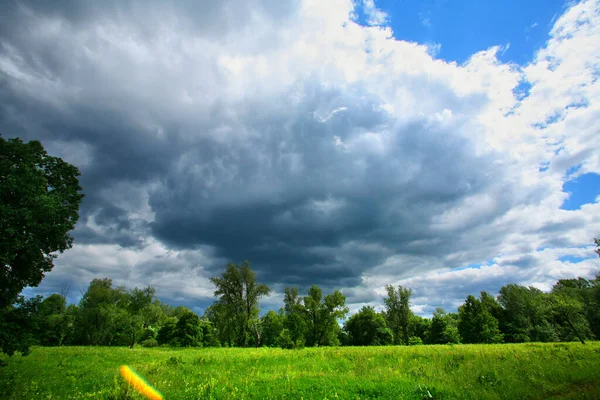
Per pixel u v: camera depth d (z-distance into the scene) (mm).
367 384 12125
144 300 78125
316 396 10891
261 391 11750
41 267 21969
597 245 31844
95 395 11484
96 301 64625
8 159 21109
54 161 25172
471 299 62812
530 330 60406
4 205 18781
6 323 18500
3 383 14320
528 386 11367
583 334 49188
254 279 58156
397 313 67875
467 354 21047
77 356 28000
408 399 10289
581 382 11531
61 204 23750
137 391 11406
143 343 72000
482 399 10172
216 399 10734
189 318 72562
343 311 55812
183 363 20766
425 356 20734
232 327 56844
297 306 57438
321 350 28484
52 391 13039
